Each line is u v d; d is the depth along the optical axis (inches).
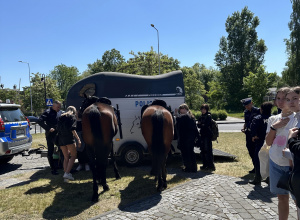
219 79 2620.6
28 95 1945.1
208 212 150.0
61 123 220.4
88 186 214.1
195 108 1784.0
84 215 155.4
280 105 116.3
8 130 290.0
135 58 1257.4
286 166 110.7
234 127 806.5
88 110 185.6
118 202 174.1
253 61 2367.1
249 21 2470.5
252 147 232.1
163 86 295.6
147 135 188.7
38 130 952.9
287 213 116.0
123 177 236.5
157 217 145.3
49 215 157.2
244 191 184.5
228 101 2386.8
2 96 2076.8
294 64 1451.8
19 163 341.4
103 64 1985.7
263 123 198.8
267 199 167.8
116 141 279.1
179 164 286.8
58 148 266.2
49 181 234.4
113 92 281.6
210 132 251.0
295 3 1454.2
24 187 216.5
